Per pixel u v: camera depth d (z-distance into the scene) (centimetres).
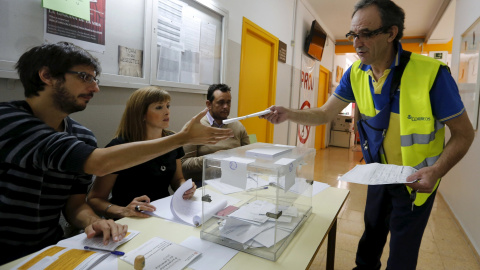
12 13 126
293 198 101
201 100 255
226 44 272
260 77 372
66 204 122
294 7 456
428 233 259
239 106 321
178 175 169
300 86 516
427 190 101
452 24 556
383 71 126
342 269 196
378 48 118
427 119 113
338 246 229
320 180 427
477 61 254
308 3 518
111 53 170
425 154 117
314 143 669
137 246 89
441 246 234
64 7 143
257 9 339
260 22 350
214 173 98
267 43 383
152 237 95
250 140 251
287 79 455
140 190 150
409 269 128
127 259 81
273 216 90
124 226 98
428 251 225
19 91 132
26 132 85
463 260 213
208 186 99
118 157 83
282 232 93
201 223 105
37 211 103
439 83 112
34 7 133
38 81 93
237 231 93
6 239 101
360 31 118
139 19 186
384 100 127
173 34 212
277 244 88
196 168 191
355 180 96
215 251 87
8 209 99
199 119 89
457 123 110
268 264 82
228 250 88
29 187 99
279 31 409
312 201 134
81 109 101
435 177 101
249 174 93
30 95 97
